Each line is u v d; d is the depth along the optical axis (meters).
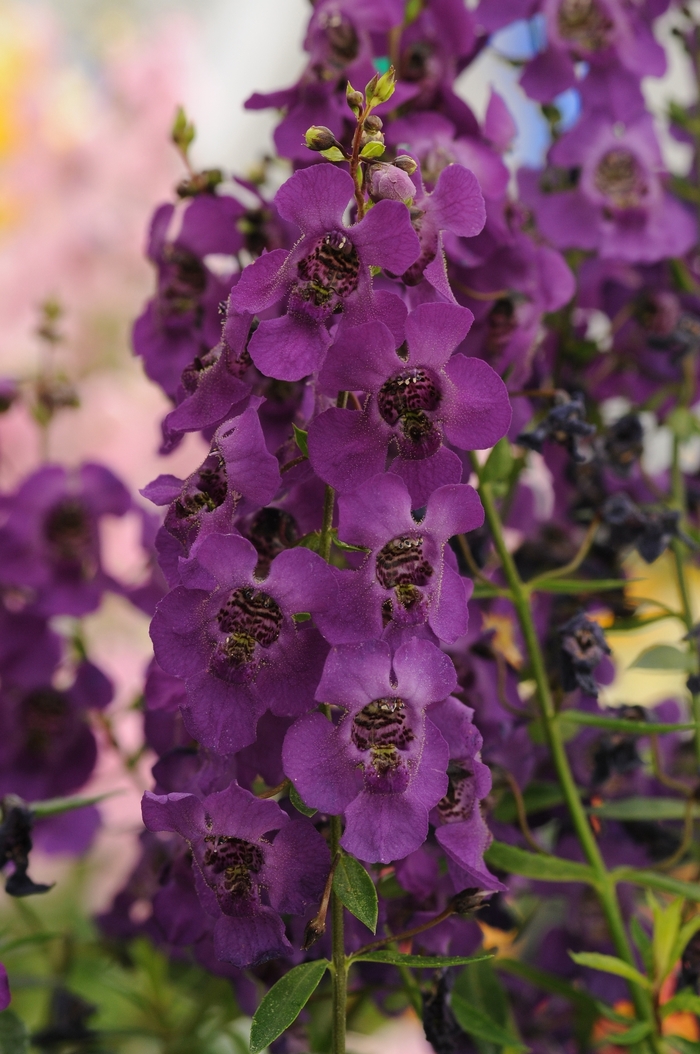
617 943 0.34
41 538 0.41
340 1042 0.29
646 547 0.37
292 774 0.28
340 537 0.28
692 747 0.39
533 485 0.41
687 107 0.43
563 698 0.36
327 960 0.29
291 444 0.30
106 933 0.41
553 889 0.38
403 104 0.35
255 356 0.28
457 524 0.28
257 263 0.28
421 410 0.28
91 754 0.41
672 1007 0.33
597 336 0.41
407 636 0.28
